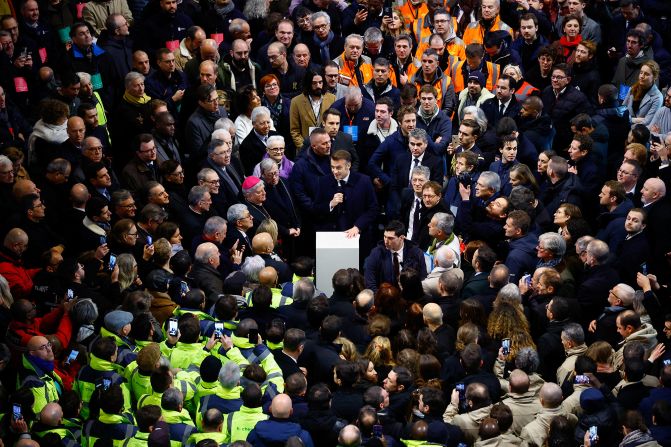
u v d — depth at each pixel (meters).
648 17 36.41
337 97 31.45
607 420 19.55
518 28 35.50
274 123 31.06
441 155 29.22
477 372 20.88
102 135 29.08
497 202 26.14
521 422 20.17
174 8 32.31
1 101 28.25
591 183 27.77
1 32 30.30
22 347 21.98
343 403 20.00
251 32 35.69
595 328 23.48
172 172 27.25
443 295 23.52
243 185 27.42
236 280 23.14
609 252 24.69
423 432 18.77
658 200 25.95
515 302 22.64
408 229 28.03
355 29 35.47
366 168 30.00
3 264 24.39
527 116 29.64
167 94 30.72
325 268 26.16
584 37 34.78
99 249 24.75
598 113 30.23
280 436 18.55
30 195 25.66
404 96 30.97
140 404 19.94
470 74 31.45
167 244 24.00
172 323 21.39
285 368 21.17
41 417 19.55
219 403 19.58
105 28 34.06
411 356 20.89
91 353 20.84
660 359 22.23
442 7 34.97
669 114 31.17
